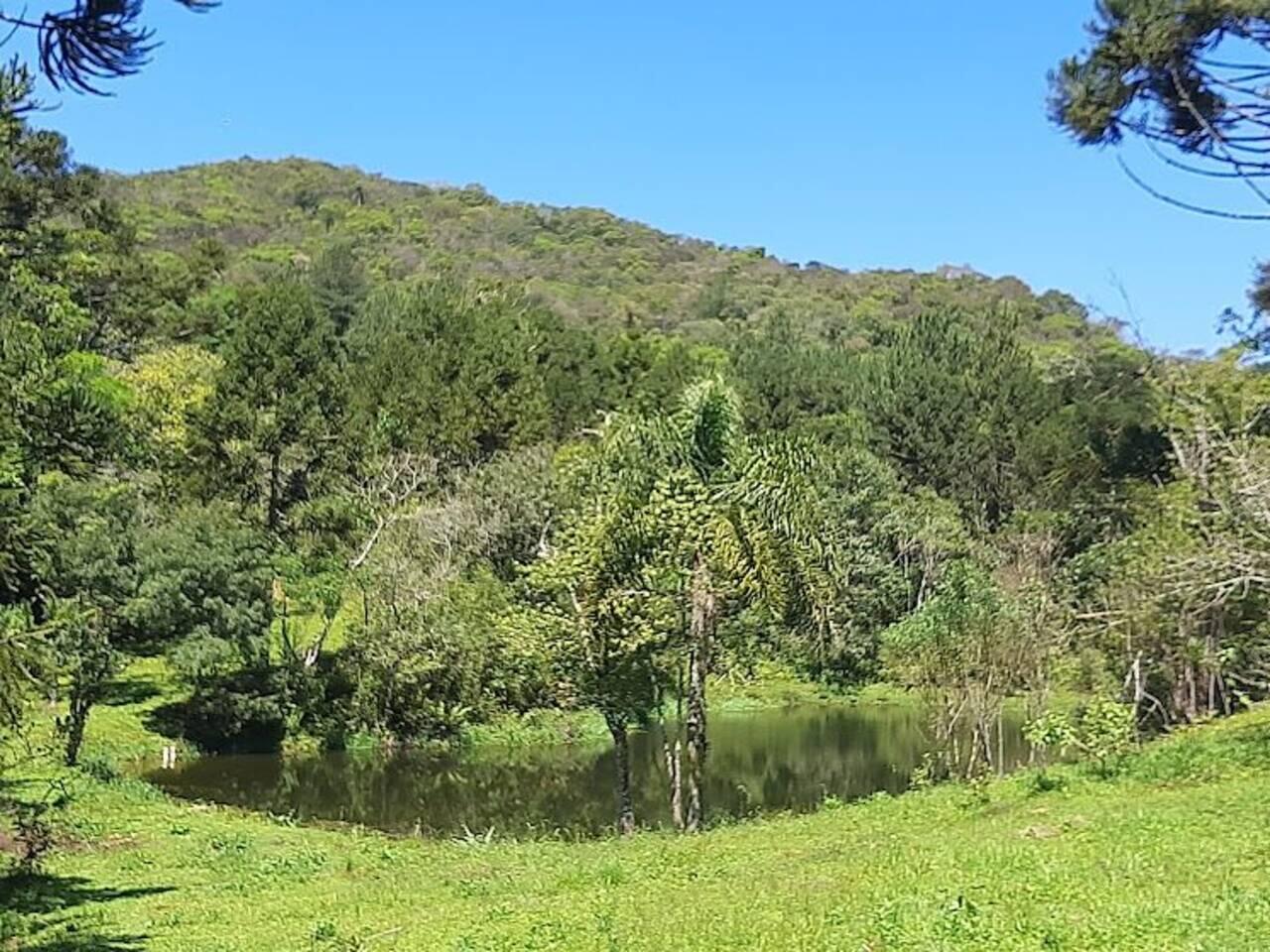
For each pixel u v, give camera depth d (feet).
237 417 152.46
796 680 149.38
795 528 66.85
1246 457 59.31
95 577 96.63
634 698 71.97
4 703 31.60
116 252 179.73
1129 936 26.91
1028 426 182.50
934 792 65.46
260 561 116.78
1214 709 83.41
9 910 47.55
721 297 406.21
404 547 127.65
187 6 16.25
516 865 56.24
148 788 87.81
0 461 40.68
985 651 78.43
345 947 36.47
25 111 16.66
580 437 172.55
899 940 28.48
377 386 182.39
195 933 42.14
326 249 328.49
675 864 50.34
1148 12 36.65
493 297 238.48
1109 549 94.12
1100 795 53.21
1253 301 53.93
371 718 122.72
